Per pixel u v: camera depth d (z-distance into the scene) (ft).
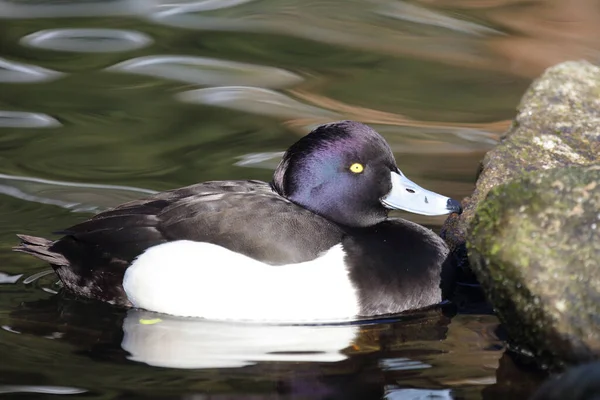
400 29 59.88
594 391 23.03
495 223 26.89
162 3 63.77
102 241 31.81
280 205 31.53
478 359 28.22
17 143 44.88
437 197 33.32
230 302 30.50
